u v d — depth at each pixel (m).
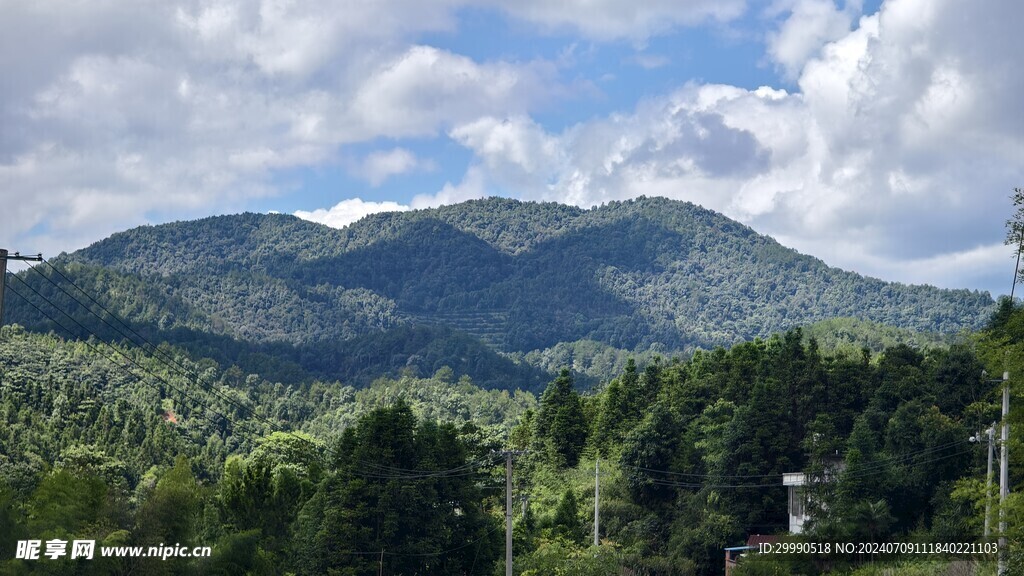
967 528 65.75
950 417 80.25
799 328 105.44
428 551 70.44
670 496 89.44
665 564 79.69
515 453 57.59
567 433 112.12
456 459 77.50
